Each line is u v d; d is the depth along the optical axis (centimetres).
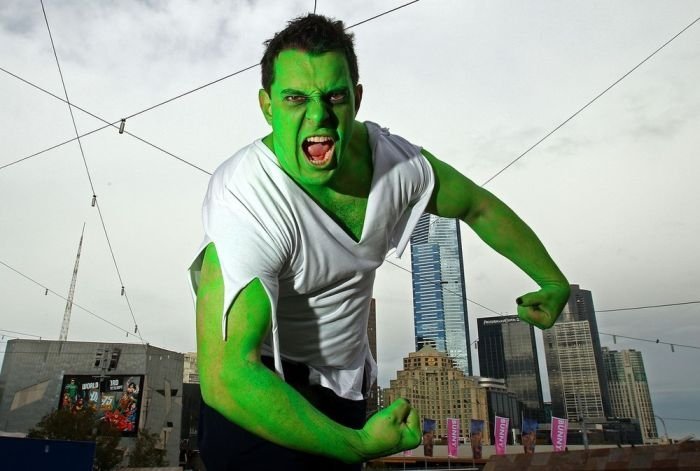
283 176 180
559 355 11919
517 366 15888
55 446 991
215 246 173
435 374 9269
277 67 172
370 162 204
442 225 16700
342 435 154
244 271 163
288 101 168
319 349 198
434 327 15988
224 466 172
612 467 935
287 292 186
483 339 16688
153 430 5025
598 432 6316
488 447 5953
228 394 154
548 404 13812
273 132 181
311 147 169
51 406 5022
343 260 188
